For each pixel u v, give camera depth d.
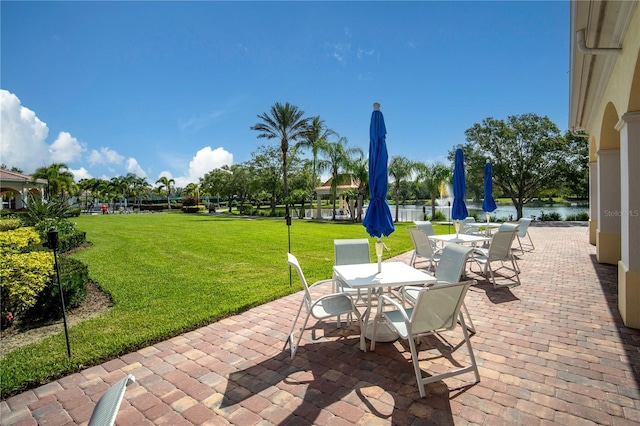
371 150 4.08
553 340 3.53
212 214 37.09
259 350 3.43
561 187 20.56
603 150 6.95
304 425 2.26
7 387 2.69
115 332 3.81
